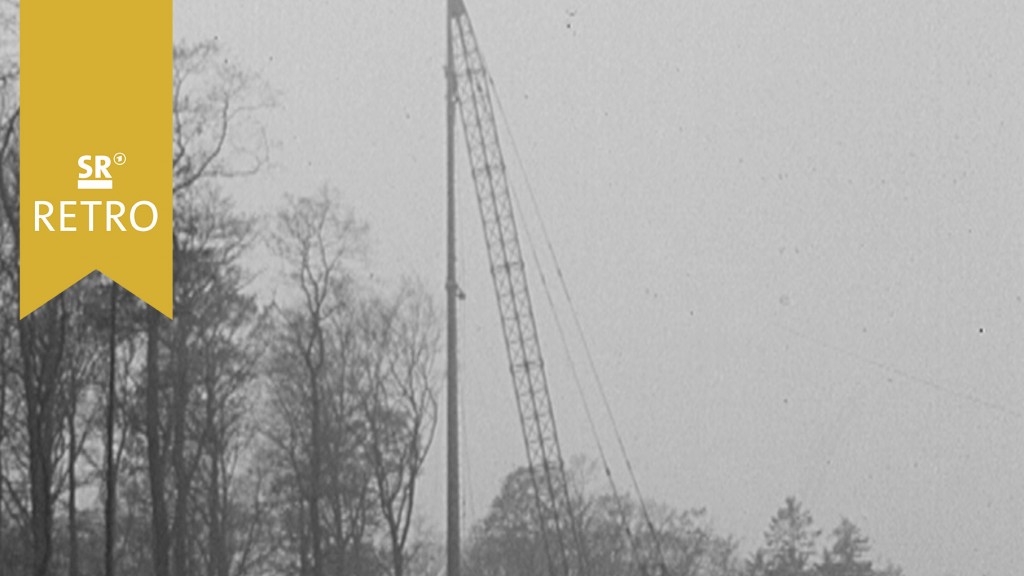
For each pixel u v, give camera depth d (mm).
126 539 66688
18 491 59656
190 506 69875
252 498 77875
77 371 54625
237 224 55156
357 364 71562
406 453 72438
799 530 148375
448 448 63781
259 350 66250
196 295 55469
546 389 91000
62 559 67312
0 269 46781
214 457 64938
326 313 69312
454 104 81438
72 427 56094
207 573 67812
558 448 91188
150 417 52062
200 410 64062
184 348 57594
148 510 66562
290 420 70688
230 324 61406
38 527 49125
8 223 48406
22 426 55750
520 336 91188
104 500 63188
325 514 74500
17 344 53000
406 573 76500
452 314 67188
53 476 60688
